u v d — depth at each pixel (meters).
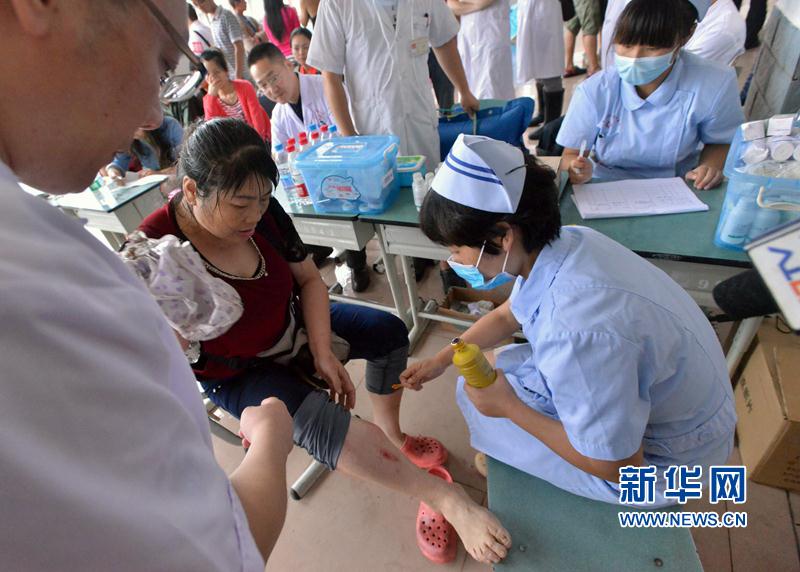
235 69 4.59
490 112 2.46
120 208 2.35
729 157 1.19
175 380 0.39
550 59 3.42
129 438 0.28
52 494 0.24
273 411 0.68
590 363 0.72
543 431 0.88
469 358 0.88
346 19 2.01
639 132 1.59
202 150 0.91
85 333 0.27
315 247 2.78
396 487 1.16
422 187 1.59
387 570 1.34
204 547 0.31
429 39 2.21
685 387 0.84
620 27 1.36
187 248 0.94
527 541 0.91
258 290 1.13
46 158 0.37
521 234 0.81
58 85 0.34
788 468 1.30
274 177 1.00
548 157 1.98
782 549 1.24
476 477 1.54
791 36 1.90
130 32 0.36
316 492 1.58
